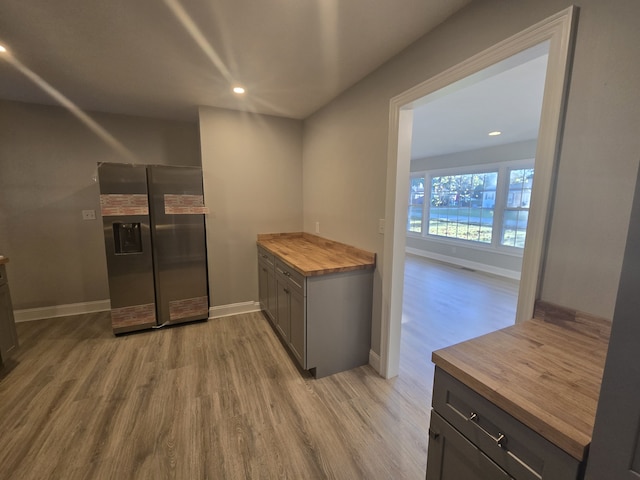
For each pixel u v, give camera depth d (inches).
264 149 128.8
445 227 259.4
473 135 176.2
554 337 41.1
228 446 62.0
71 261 128.6
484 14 52.9
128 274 109.8
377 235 86.0
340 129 102.8
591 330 40.2
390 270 81.6
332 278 84.0
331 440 64.0
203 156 118.3
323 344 85.7
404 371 90.0
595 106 38.5
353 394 79.1
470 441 34.1
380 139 82.1
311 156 127.0
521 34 46.6
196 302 121.6
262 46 70.9
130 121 131.4
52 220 124.3
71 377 85.0
